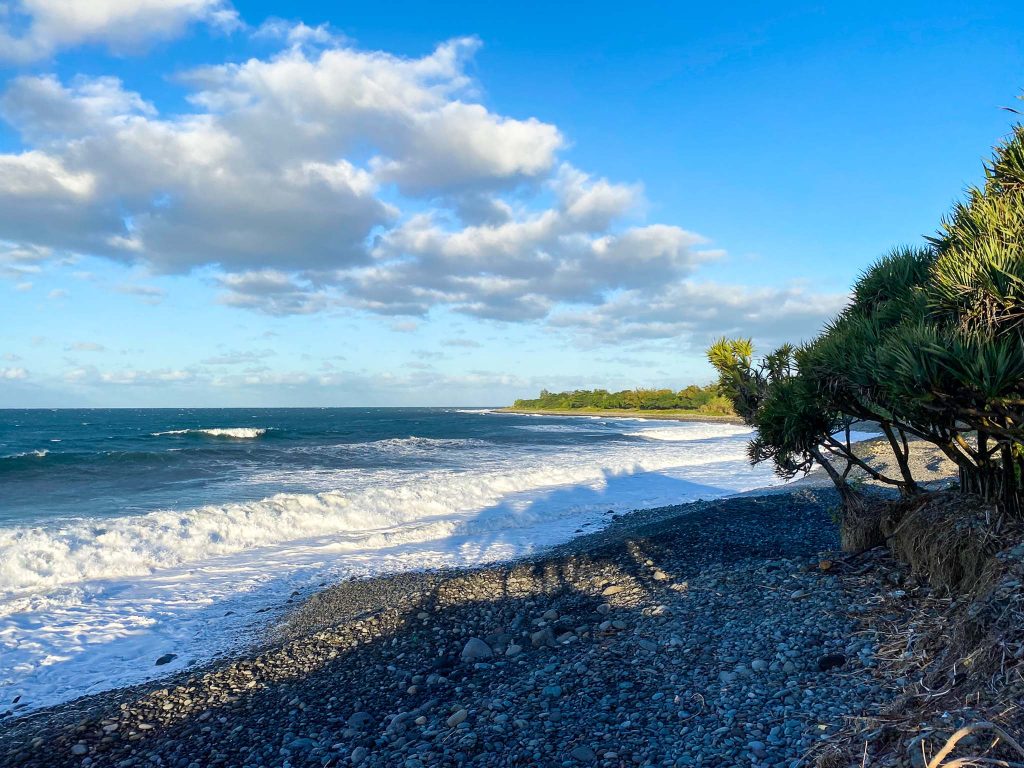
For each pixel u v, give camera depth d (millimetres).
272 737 5578
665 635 6684
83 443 42156
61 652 8188
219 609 9961
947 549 5742
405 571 11875
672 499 20469
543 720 5059
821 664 5223
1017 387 4293
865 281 7699
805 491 17547
